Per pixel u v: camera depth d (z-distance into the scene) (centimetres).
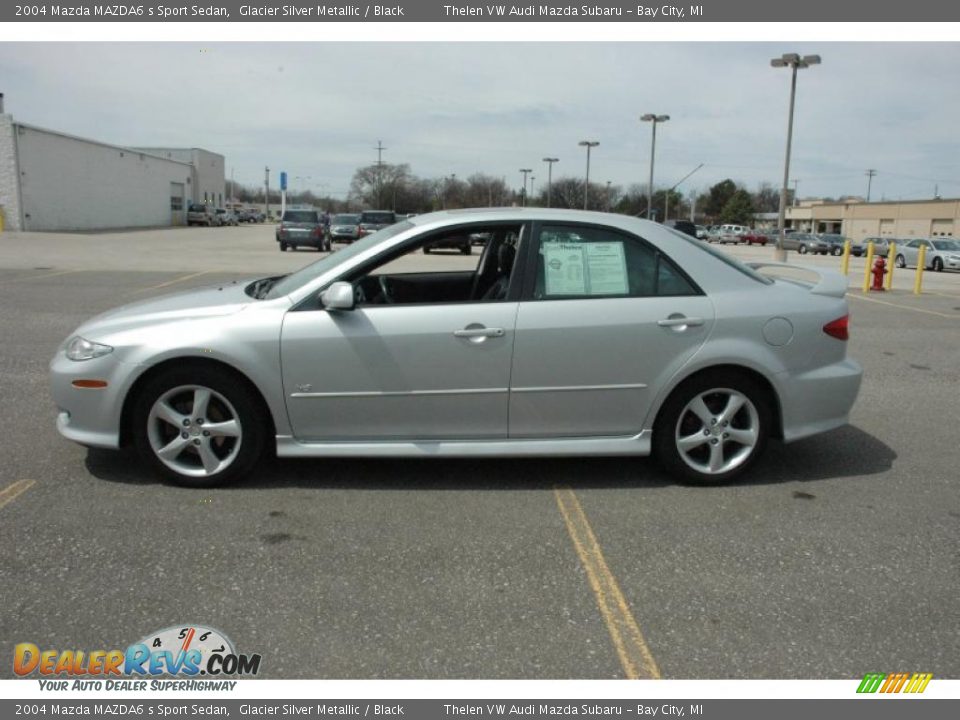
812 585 322
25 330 912
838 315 433
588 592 313
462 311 402
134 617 290
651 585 320
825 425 436
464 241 414
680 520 384
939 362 818
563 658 272
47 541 347
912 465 474
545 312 403
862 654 277
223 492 408
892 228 7662
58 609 293
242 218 8950
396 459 464
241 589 310
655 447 428
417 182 9888
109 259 2261
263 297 427
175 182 6375
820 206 8912
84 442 408
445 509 392
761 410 424
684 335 410
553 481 434
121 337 399
